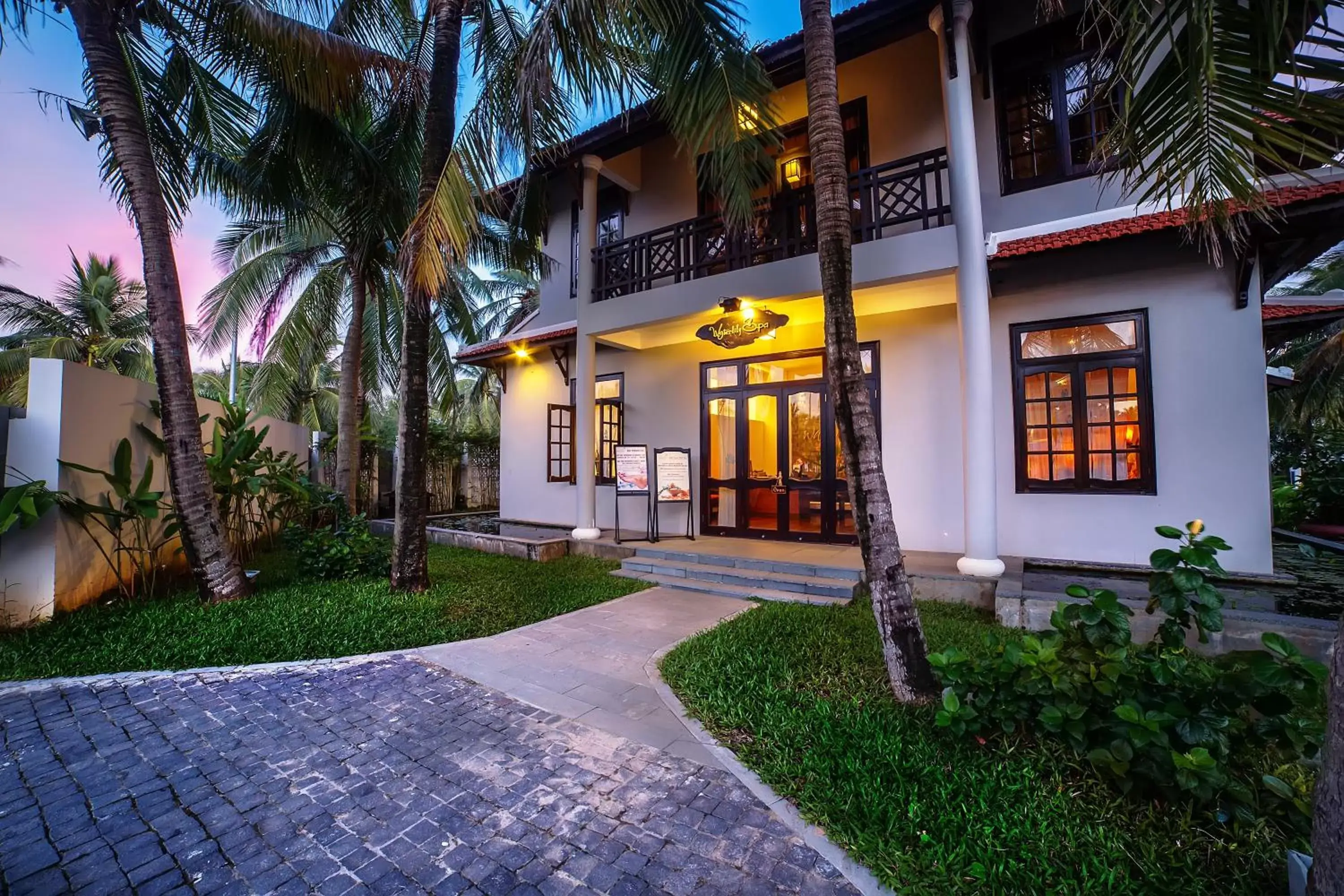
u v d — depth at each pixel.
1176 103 2.47
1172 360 5.66
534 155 5.60
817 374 7.86
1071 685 2.47
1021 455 6.31
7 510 4.56
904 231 7.12
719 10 4.47
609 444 9.84
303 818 2.47
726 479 8.64
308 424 18.53
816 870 2.13
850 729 3.03
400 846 2.29
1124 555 5.82
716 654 4.26
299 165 7.41
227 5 5.36
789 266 6.54
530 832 2.37
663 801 2.58
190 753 3.01
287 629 4.88
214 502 5.71
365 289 11.04
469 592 6.24
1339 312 5.73
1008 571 5.56
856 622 4.97
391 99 6.95
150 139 5.84
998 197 6.53
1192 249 5.57
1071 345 6.19
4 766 2.87
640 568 7.31
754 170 5.96
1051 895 1.90
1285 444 12.63
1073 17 6.18
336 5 6.44
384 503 13.83
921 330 7.10
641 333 8.54
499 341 11.16
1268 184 4.61
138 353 19.62
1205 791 2.05
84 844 2.29
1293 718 2.15
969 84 5.64
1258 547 5.31
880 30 5.89
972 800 2.39
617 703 3.62
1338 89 2.16
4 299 16.55
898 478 7.20
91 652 4.33
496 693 3.78
